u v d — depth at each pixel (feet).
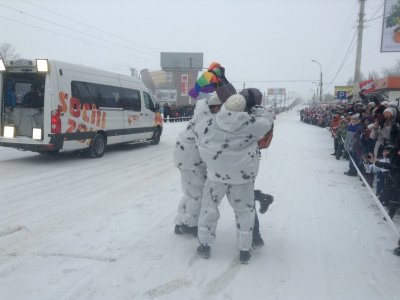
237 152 12.16
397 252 13.98
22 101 32.22
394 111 21.89
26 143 31.09
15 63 30.60
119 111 39.58
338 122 41.88
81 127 33.63
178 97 242.17
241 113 11.86
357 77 76.48
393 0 56.34
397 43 57.36
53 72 30.40
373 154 22.85
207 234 13.24
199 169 14.17
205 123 12.56
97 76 36.01
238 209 12.96
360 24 75.87
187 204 14.82
